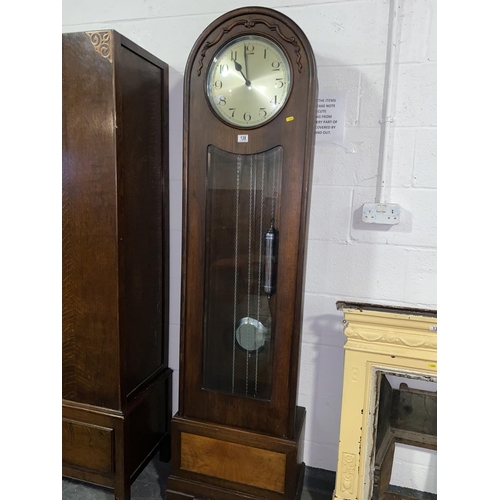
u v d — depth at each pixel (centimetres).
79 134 111
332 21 122
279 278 109
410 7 116
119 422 120
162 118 133
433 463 133
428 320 106
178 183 144
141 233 127
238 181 114
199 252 116
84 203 113
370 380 116
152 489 137
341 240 131
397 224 126
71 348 122
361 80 122
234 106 107
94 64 107
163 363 147
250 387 122
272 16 101
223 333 123
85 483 137
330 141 127
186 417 124
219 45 106
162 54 139
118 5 141
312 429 144
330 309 136
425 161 121
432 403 129
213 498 124
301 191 105
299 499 123
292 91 102
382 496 128
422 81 118
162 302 143
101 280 116
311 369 141
